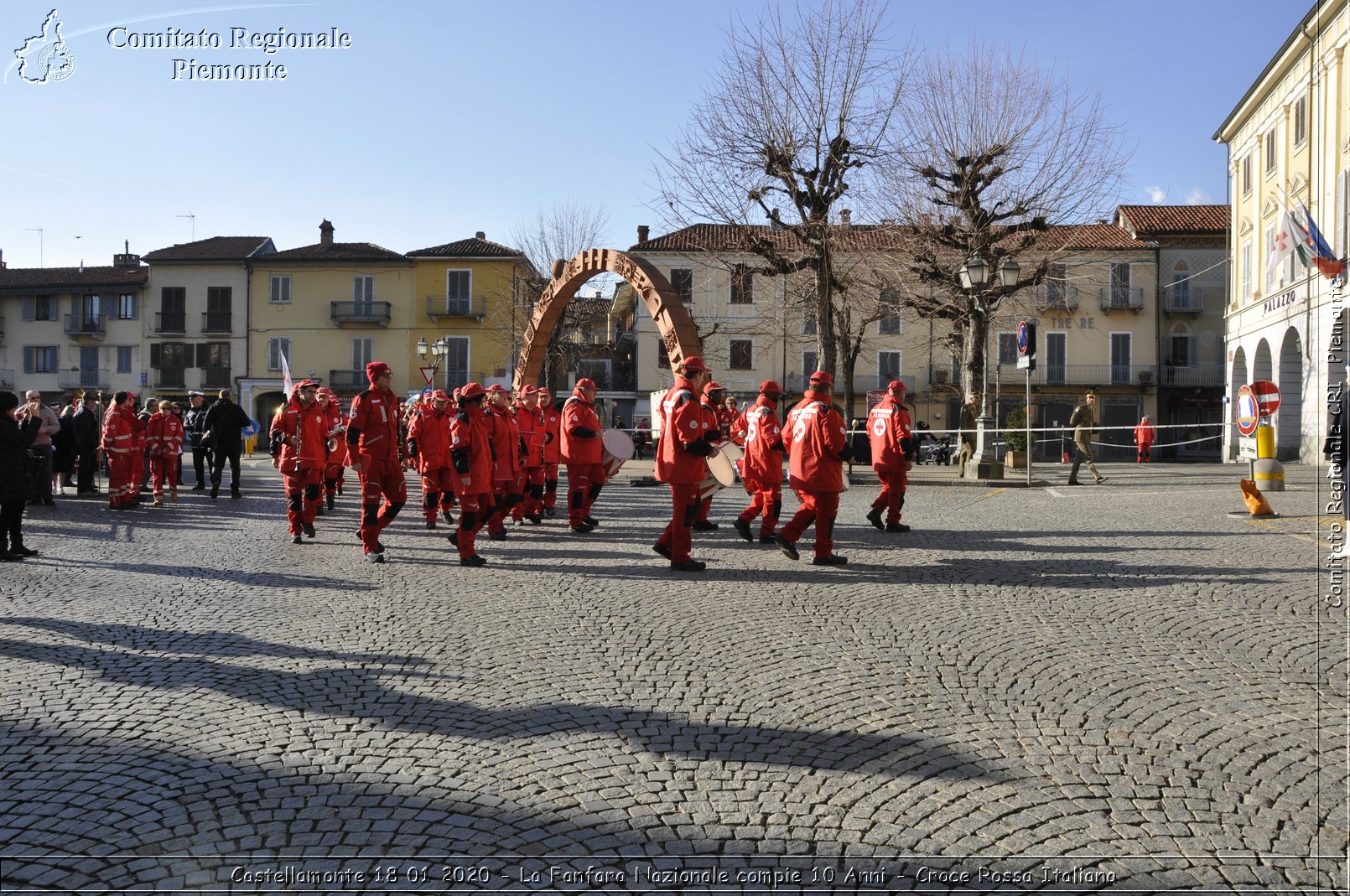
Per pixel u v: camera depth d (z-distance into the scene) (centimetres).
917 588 812
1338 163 2800
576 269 1700
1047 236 3172
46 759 418
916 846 339
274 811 364
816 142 2470
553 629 662
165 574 901
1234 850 334
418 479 2280
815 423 920
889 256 3047
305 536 1196
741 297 5006
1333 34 2827
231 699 503
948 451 3591
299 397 1156
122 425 1546
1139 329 5194
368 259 5422
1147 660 573
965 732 453
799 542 1109
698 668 564
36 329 5638
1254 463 1709
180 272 5522
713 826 354
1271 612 696
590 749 430
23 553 1013
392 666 569
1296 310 3058
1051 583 820
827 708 488
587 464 1217
